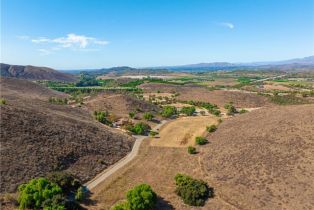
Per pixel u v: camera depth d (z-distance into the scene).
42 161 61.97
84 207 50.59
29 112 81.06
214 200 52.56
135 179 62.03
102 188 57.78
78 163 66.56
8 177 54.59
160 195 55.09
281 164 58.72
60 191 50.28
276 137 69.56
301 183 52.88
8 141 63.72
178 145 83.56
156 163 70.12
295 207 48.12
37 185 50.00
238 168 60.44
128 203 47.28
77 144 73.38
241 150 67.31
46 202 47.22
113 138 86.31
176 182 56.97
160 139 91.50
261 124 80.44
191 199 52.38
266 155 62.72
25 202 47.41
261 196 51.50
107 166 69.31
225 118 108.06
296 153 61.38
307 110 82.81
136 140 91.44
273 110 92.50
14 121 71.50
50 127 76.38
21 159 60.16
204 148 75.56
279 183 53.69
